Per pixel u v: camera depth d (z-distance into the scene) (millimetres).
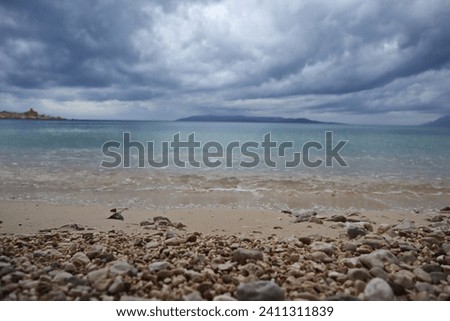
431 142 27250
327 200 7867
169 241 4195
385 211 6914
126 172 11312
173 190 8719
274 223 5691
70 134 32469
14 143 21266
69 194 8062
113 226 5418
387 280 2871
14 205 6770
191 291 2650
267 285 2594
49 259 3537
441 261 3531
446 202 7793
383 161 14984
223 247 4012
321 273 3098
